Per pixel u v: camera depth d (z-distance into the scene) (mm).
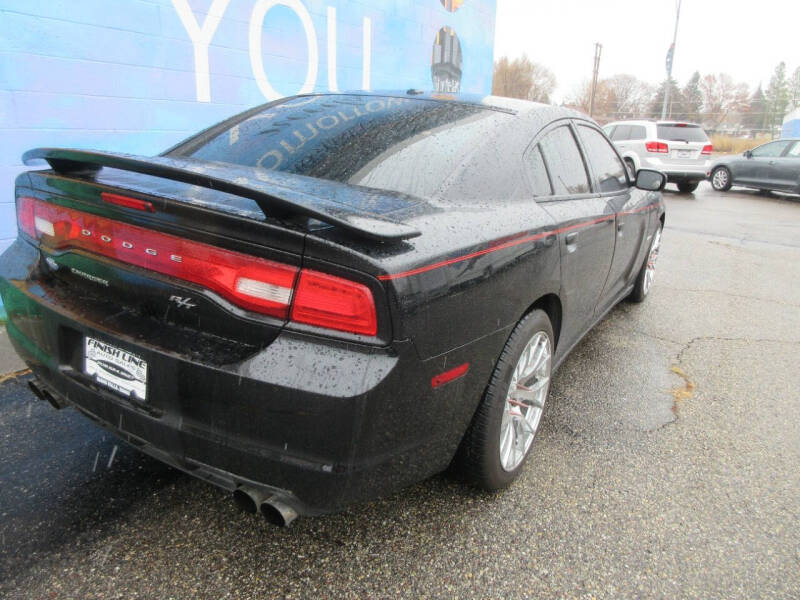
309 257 1404
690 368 3539
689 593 1794
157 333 1582
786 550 2006
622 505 2193
